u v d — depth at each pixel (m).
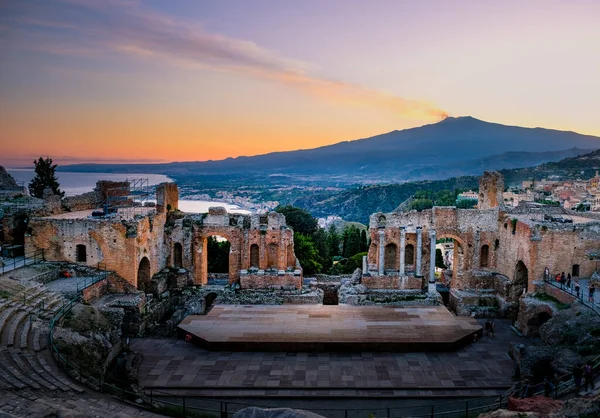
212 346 40.44
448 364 38.34
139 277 52.47
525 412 21.81
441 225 57.28
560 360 34.31
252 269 55.97
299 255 73.12
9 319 33.78
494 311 52.50
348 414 31.36
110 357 36.22
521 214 57.47
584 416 20.77
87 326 37.41
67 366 29.45
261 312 48.06
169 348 41.16
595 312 38.44
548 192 170.50
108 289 48.16
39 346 31.02
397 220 57.38
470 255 57.22
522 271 52.62
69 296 41.47
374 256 57.66
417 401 33.16
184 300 54.16
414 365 38.03
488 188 59.34
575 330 37.69
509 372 37.19
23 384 25.47
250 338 41.09
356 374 36.38
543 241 48.38
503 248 55.72
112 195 61.56
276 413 20.50
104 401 26.36
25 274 43.97
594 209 132.88
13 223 51.66
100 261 48.69
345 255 93.12
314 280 61.66
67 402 24.56
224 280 60.56
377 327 43.97
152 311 48.59
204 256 58.31
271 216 56.16
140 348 41.09
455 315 51.69
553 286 46.38
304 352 40.28
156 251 54.78
